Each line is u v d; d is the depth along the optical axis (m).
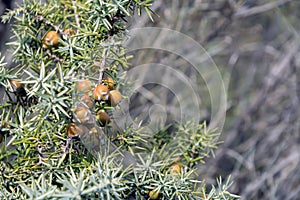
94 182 0.52
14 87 0.58
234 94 1.64
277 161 1.60
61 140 0.58
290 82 1.70
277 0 1.68
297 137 1.65
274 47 1.74
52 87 0.55
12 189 0.57
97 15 0.58
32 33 0.63
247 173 1.44
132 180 0.58
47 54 0.63
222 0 1.55
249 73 1.69
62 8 0.65
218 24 1.58
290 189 1.51
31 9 0.63
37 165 0.57
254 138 1.59
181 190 0.58
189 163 0.65
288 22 1.69
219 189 0.60
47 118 0.58
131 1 0.59
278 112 1.68
